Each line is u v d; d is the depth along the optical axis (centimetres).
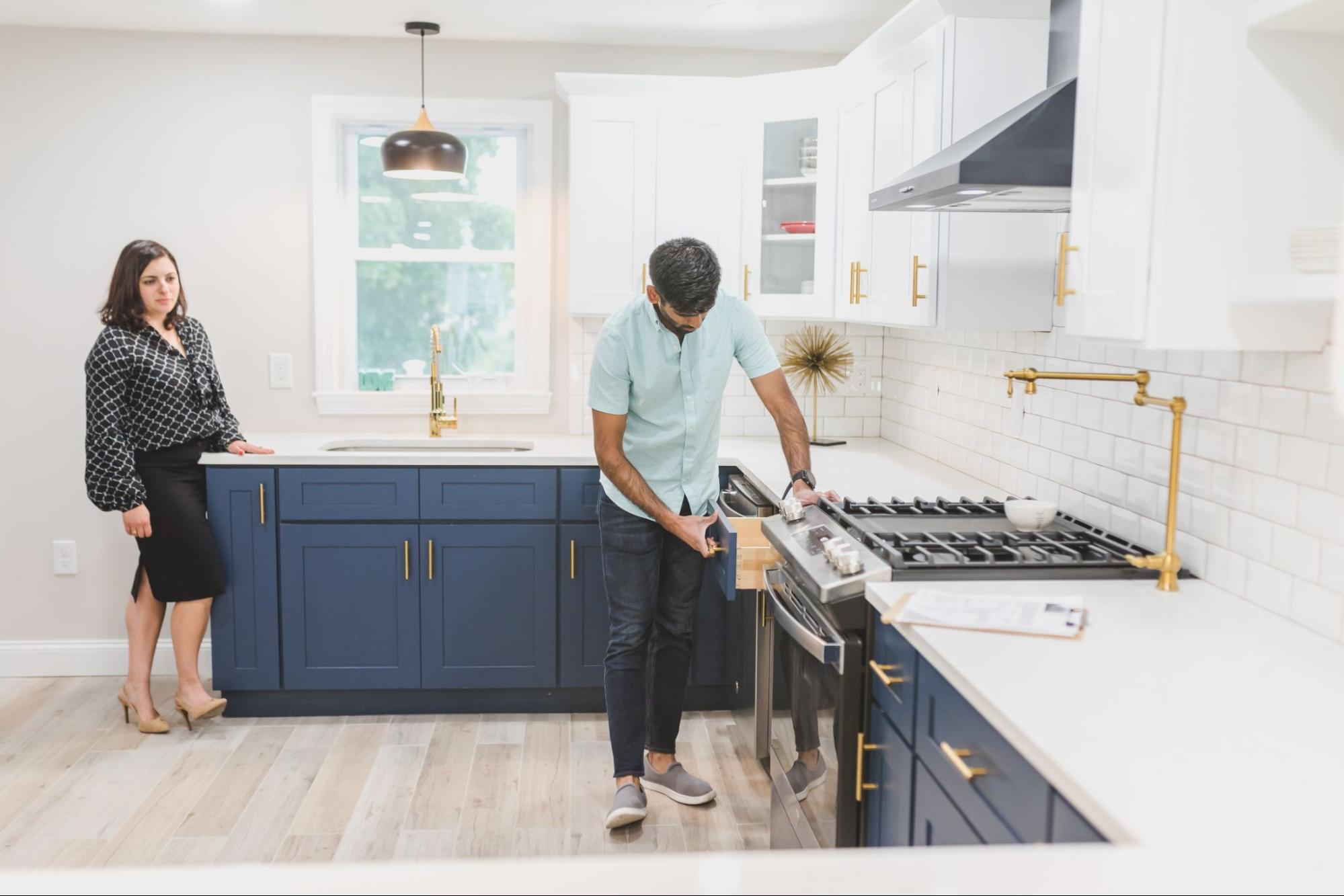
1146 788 119
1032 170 208
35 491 400
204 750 338
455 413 406
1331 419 174
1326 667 160
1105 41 188
